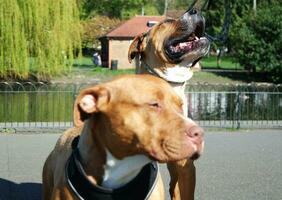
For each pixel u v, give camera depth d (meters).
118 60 53.38
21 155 11.42
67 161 4.44
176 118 3.86
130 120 3.90
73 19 30.42
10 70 28.23
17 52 27.92
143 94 3.93
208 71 45.03
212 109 19.25
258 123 16.77
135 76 4.11
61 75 32.22
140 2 76.75
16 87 19.88
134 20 56.12
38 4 28.50
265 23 40.34
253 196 8.36
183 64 5.96
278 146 13.30
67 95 18.27
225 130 16.05
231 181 9.34
